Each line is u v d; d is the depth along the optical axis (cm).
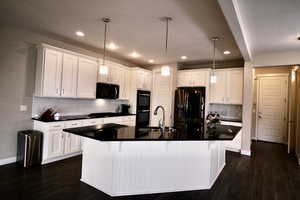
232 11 212
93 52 491
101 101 528
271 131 633
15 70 350
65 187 269
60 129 372
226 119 523
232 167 377
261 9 229
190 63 608
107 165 255
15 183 274
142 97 590
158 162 262
